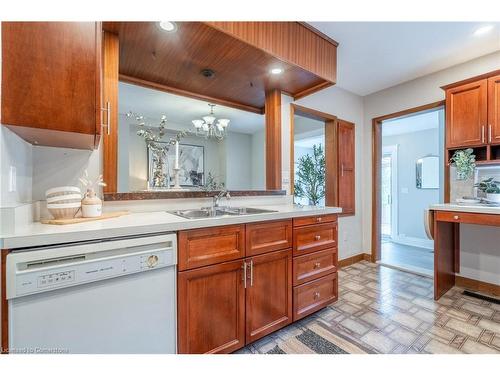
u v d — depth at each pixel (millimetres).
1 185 930
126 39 1580
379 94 3354
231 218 1383
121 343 1040
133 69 1993
